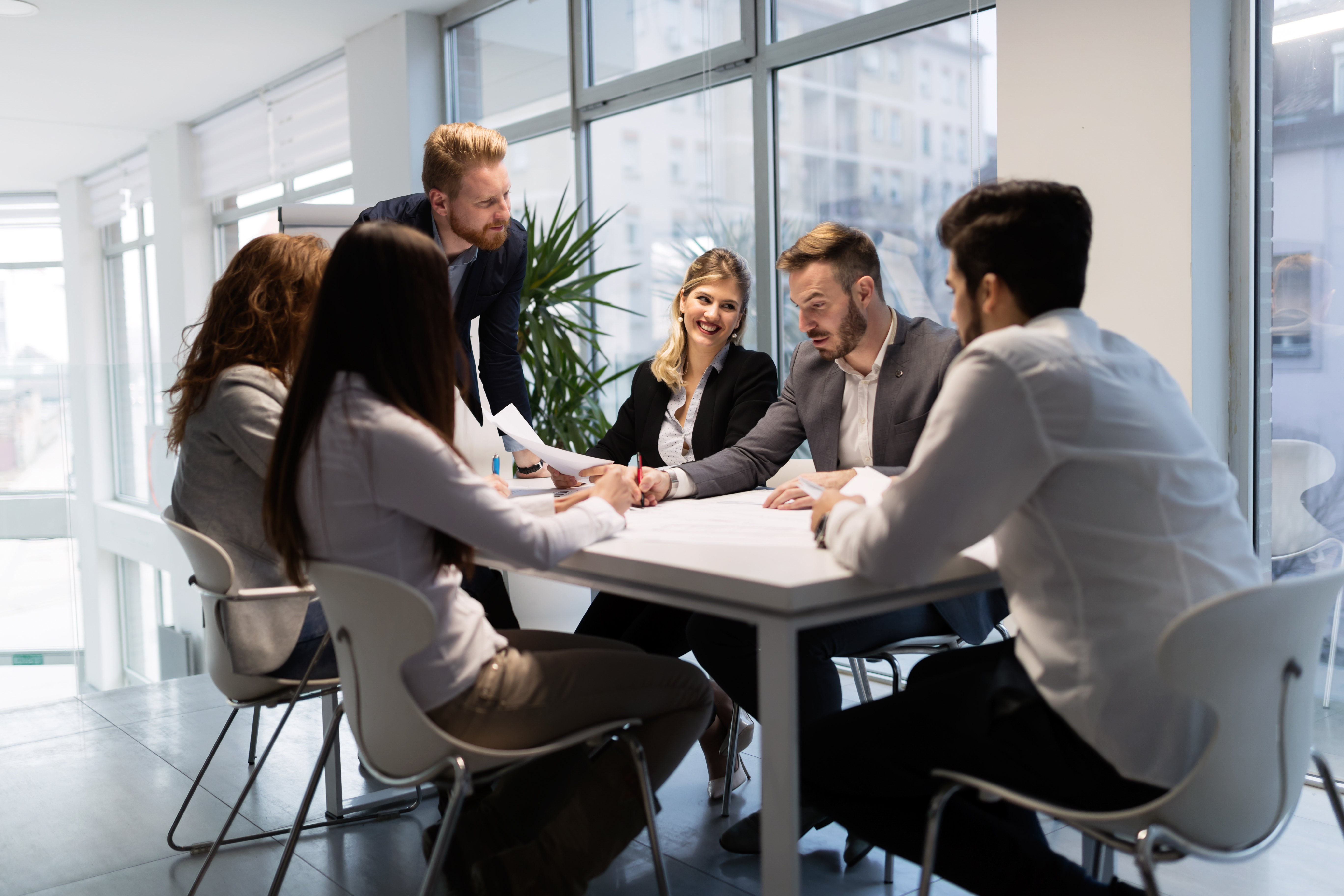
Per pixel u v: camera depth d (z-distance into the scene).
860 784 1.41
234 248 7.40
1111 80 2.62
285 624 1.86
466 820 1.81
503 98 5.12
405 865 2.16
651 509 1.97
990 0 3.16
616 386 4.64
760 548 1.43
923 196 3.46
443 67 5.31
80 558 3.77
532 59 4.91
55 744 2.99
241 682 1.87
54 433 3.76
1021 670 1.32
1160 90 2.52
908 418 2.21
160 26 5.29
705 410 2.70
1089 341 1.23
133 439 3.87
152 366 3.90
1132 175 2.60
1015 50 2.83
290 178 6.44
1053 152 2.76
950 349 2.19
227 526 1.88
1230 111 2.59
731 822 2.33
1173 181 2.52
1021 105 2.83
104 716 3.25
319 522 1.36
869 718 1.39
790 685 1.21
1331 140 2.50
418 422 1.35
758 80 3.91
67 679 3.74
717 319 2.67
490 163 2.44
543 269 3.92
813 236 2.22
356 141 5.59
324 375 1.36
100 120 7.29
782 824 1.23
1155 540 1.15
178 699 3.42
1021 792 1.25
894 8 3.44
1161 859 1.17
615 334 4.66
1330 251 2.52
